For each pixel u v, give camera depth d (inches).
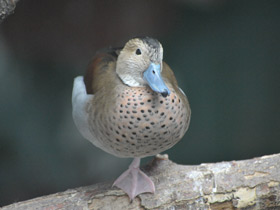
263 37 455.2
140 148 201.3
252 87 446.3
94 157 411.5
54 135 421.1
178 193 218.7
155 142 198.5
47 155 410.6
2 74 432.1
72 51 458.6
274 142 434.3
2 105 421.1
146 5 462.6
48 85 446.9
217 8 473.1
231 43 462.6
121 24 459.5
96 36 457.4
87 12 448.8
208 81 452.1
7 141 408.5
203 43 470.0
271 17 456.8
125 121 193.9
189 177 222.1
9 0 204.5
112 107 196.5
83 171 408.5
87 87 225.8
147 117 191.9
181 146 427.2
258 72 448.5
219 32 469.4
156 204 216.7
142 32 470.0
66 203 215.0
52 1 440.5
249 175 220.5
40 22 445.7
